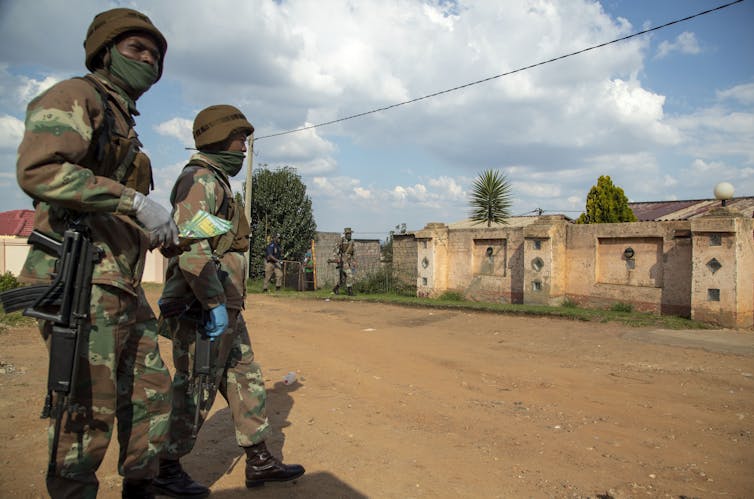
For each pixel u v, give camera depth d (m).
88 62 2.25
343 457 3.57
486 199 19.36
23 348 6.91
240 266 3.20
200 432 4.03
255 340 8.01
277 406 4.71
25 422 4.09
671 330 8.31
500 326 9.15
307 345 7.59
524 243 11.84
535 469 3.39
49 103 1.92
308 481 3.20
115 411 2.17
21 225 23.62
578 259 11.30
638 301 10.21
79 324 2.01
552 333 8.33
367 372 5.98
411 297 14.41
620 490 3.08
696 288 8.93
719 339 7.54
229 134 3.05
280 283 18.08
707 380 5.50
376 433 4.04
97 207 1.94
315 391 5.22
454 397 5.02
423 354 6.91
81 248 2.03
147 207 2.01
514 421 4.32
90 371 2.07
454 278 13.91
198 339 2.86
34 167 1.85
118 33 2.17
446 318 10.33
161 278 18.73
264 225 24.70
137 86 2.28
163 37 2.33
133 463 2.39
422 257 14.35
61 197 1.87
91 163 2.06
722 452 3.66
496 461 3.52
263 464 3.11
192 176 2.94
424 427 4.18
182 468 3.20
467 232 13.57
